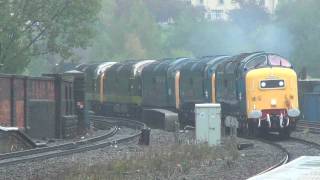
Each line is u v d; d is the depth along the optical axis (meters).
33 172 39.38
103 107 119.31
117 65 114.69
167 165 40.00
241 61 68.38
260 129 67.25
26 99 67.50
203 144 52.19
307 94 81.88
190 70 83.19
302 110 82.94
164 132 76.25
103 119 104.81
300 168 35.84
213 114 56.47
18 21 102.81
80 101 81.06
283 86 66.19
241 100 67.50
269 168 38.31
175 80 87.94
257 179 30.88
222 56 79.00
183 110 86.00
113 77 113.94
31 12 104.88
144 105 100.88
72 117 75.38
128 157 46.19
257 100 65.94
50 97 73.69
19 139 55.31
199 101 79.81
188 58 91.12
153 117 90.94
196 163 42.41
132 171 38.09
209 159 44.47
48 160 46.50
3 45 103.12
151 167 39.38
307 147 53.91
